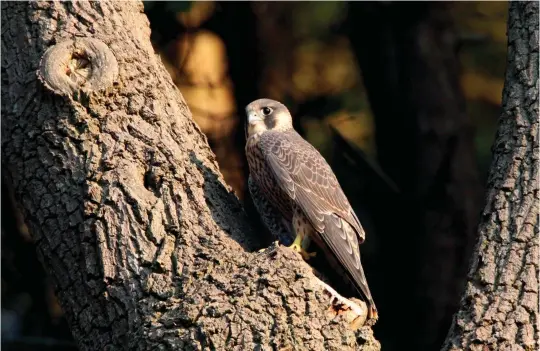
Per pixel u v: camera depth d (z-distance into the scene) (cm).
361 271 1008
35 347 1435
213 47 1570
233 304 836
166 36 1509
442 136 1512
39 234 953
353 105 1622
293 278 855
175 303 852
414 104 1526
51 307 1513
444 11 1544
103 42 998
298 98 1603
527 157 972
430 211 1498
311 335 834
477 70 1708
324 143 1569
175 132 986
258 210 1131
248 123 1123
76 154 950
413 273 1499
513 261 916
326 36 1639
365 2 1554
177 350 821
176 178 944
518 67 1037
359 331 872
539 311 886
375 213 1548
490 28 1641
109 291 885
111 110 969
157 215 915
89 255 911
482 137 1684
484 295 907
